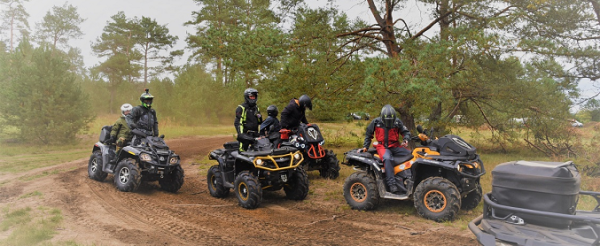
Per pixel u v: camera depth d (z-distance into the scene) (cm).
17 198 734
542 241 343
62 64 1816
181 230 550
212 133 2789
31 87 1723
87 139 2075
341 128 1980
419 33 1402
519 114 1350
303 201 737
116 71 4466
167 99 3522
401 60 1024
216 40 1273
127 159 816
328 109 1252
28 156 1423
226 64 1246
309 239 508
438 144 615
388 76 977
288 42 1243
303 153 895
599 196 419
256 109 805
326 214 642
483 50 1045
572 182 356
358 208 653
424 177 635
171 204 716
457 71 1095
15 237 501
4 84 1828
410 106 1096
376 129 657
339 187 859
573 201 361
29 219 584
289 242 496
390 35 1424
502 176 388
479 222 415
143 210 664
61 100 1788
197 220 604
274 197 780
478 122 1547
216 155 779
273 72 1281
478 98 1303
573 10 1170
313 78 1216
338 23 1336
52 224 557
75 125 1794
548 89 1230
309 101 895
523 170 378
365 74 1105
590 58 1138
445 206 566
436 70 1023
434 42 1174
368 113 1039
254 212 657
